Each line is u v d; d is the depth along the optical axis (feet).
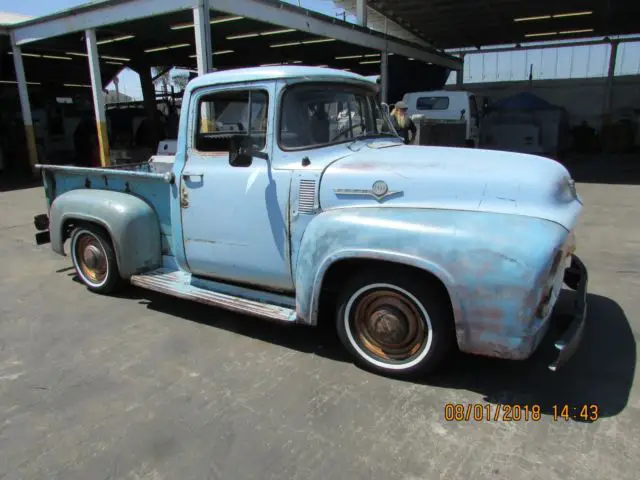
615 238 21.98
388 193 10.43
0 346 12.73
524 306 8.93
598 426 9.11
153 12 32.60
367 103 13.75
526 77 76.13
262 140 11.98
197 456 8.55
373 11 55.62
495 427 9.13
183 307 15.16
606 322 13.47
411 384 10.59
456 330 9.58
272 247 11.98
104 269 16.03
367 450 8.58
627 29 62.64
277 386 10.62
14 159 55.11
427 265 9.46
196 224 13.24
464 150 12.19
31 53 55.11
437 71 71.26
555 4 49.29
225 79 12.32
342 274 11.46
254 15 32.35
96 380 11.02
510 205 9.63
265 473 8.11
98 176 16.01
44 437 9.12
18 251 22.13
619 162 54.44
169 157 18.66
